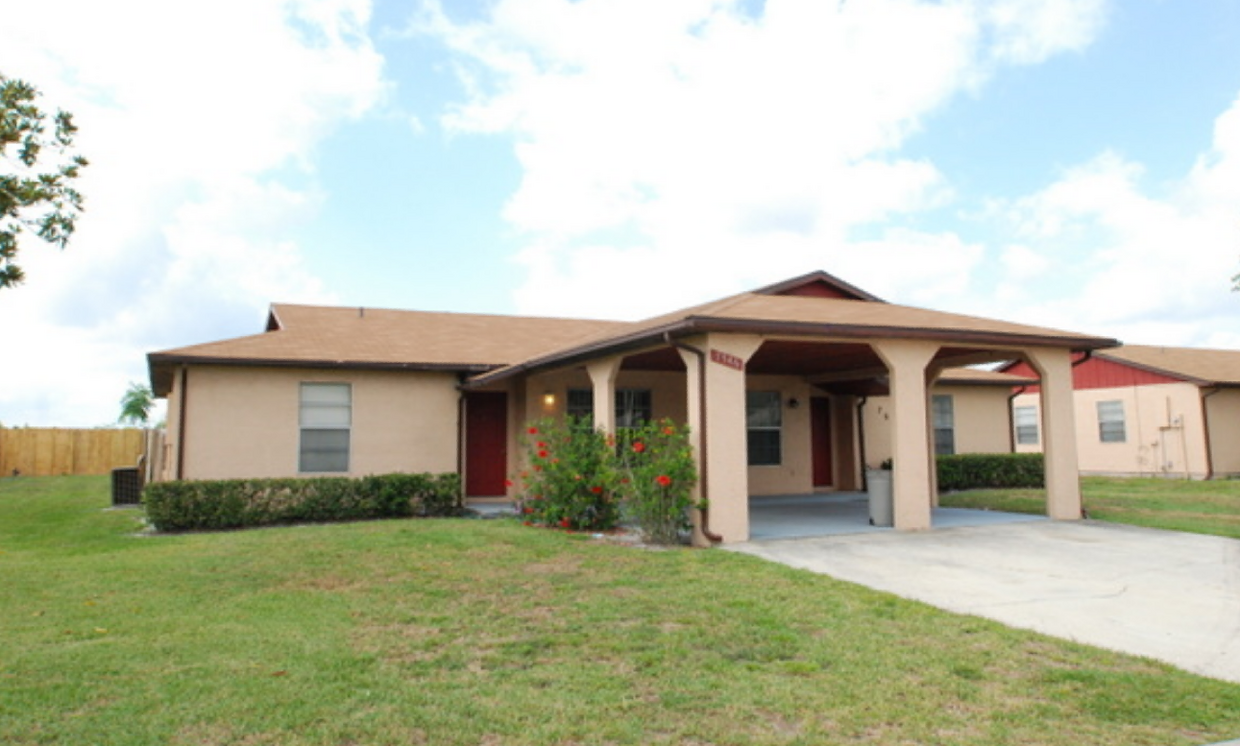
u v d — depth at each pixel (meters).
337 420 13.53
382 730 3.54
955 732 3.54
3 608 5.93
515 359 14.52
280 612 5.79
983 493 16.16
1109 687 4.13
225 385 12.83
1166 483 18.73
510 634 5.18
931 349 10.27
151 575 7.23
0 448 25.52
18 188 6.88
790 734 3.51
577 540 9.30
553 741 3.44
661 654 4.71
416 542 9.08
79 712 3.75
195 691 4.04
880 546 8.73
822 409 16.91
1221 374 20.69
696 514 9.04
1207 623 5.45
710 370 8.95
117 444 27.17
